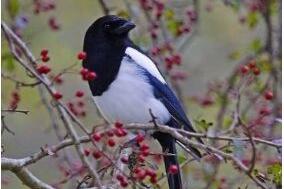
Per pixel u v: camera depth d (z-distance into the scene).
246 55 13.20
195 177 11.64
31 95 12.71
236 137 8.39
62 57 13.79
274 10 12.59
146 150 8.57
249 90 12.12
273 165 8.46
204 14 15.37
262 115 9.52
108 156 8.12
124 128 8.95
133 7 12.66
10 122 13.93
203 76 14.80
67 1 14.93
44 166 13.80
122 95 10.91
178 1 12.73
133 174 8.59
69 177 9.84
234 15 15.31
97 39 11.09
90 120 13.05
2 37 11.42
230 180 11.36
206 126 9.38
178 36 12.58
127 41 11.26
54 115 11.25
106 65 10.95
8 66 11.23
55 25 12.88
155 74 11.01
